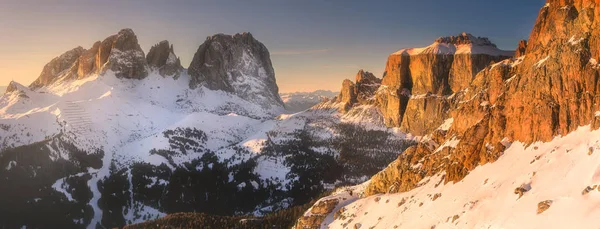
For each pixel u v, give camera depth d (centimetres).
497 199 14188
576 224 11306
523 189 13512
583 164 12694
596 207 11306
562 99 14850
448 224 14950
